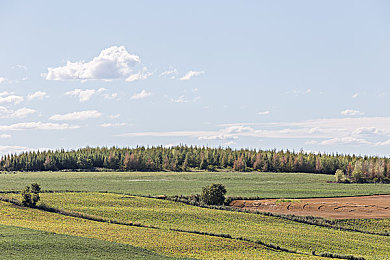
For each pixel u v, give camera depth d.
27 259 43.28
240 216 77.44
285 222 75.25
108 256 46.56
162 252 50.47
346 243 61.91
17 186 120.00
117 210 78.12
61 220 65.38
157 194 106.12
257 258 50.25
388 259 54.72
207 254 51.06
